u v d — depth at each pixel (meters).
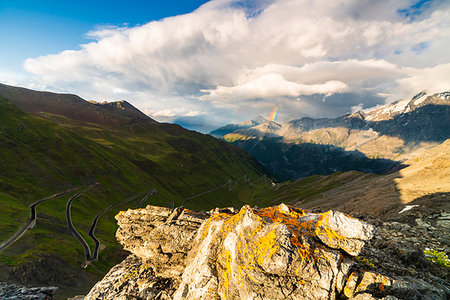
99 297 26.34
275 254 15.49
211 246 21.86
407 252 21.39
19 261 74.12
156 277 26.70
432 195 47.22
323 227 17.58
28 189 155.75
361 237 16.27
